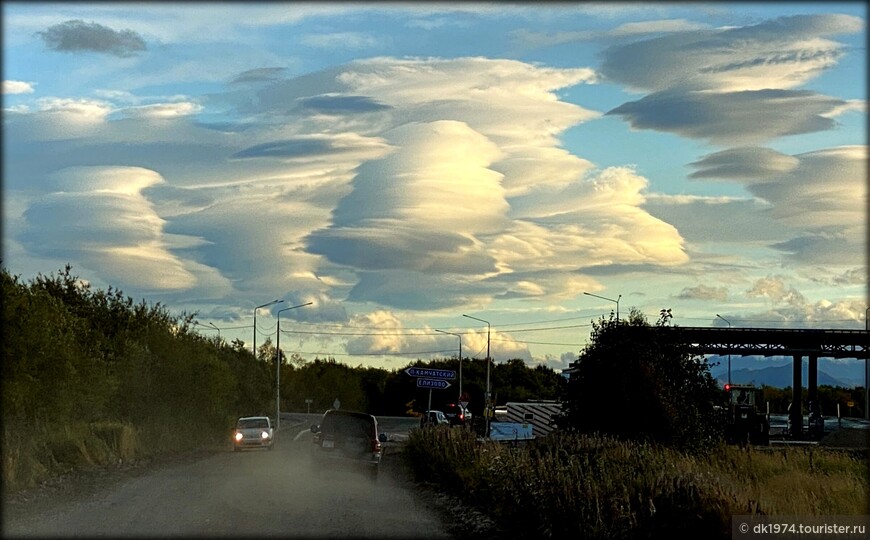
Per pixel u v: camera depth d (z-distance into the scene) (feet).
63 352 95.50
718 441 94.12
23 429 85.15
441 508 68.90
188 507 59.41
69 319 110.52
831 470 85.92
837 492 64.90
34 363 88.74
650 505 47.42
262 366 300.20
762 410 239.30
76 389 103.45
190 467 101.55
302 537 48.29
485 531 57.00
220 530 49.24
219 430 171.53
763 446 139.85
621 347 91.56
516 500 55.26
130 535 46.50
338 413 88.84
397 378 394.11
